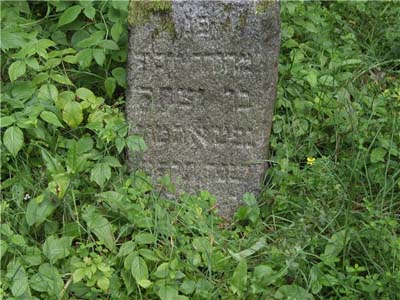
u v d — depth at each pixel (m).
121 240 2.42
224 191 2.66
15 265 2.24
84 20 2.95
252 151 2.58
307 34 3.16
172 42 2.44
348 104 2.80
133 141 2.54
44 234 2.43
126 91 2.55
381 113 2.81
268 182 2.66
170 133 2.59
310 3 3.29
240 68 2.46
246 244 2.45
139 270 2.24
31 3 3.11
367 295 2.25
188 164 2.63
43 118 2.47
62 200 2.42
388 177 2.63
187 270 2.31
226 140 2.58
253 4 2.37
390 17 3.31
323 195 2.56
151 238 2.32
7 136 2.40
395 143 2.72
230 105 2.52
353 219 2.45
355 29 3.30
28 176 2.52
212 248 2.40
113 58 2.78
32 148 2.57
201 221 2.50
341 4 3.36
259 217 2.57
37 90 2.61
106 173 2.46
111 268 2.28
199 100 2.52
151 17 2.43
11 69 2.52
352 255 2.39
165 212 2.45
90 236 2.37
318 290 2.25
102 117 2.61
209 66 2.46
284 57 3.01
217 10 2.38
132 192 2.49
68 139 2.64
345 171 2.64
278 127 2.75
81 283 2.27
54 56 2.71
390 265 2.33
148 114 2.57
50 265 2.25
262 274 2.26
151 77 2.51
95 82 2.84
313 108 2.81
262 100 2.50
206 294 2.25
